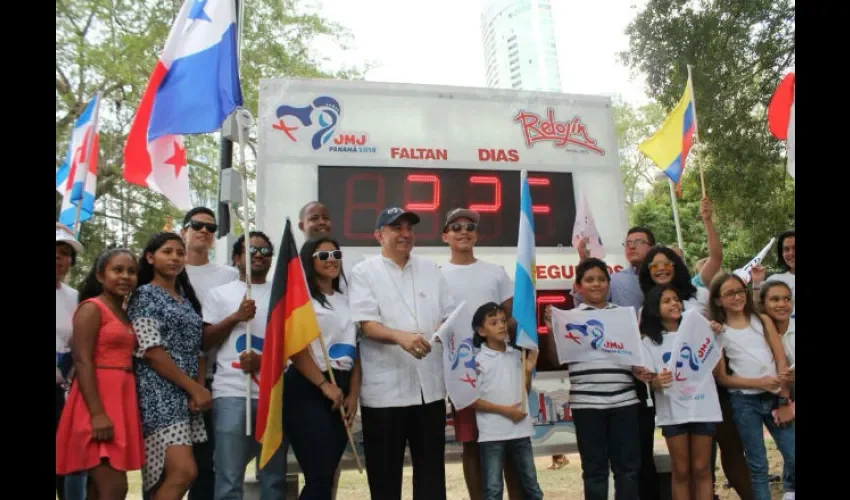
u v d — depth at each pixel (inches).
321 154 265.0
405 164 270.8
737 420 214.8
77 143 284.5
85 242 713.6
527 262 209.6
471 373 203.6
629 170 1071.0
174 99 210.2
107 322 168.7
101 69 652.1
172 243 184.9
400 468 186.5
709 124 657.0
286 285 176.4
